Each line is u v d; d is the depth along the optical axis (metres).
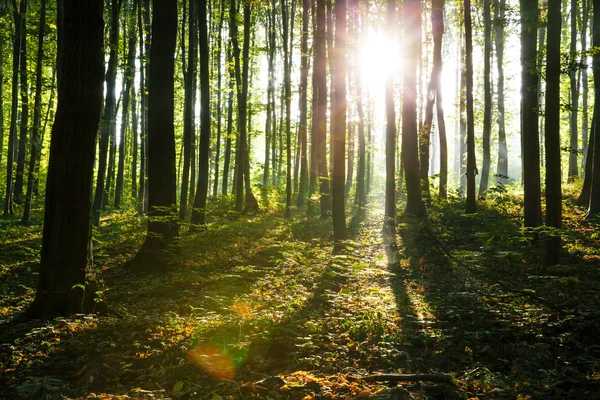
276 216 23.42
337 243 14.54
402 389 5.12
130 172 44.06
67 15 8.39
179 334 7.22
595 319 7.10
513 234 10.60
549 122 10.70
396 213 19.95
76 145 8.48
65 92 8.46
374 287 10.08
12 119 24.75
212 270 12.43
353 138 32.22
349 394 5.20
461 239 14.86
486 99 23.23
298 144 27.03
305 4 23.83
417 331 7.24
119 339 7.04
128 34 30.09
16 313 8.98
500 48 28.34
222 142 41.47
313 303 8.97
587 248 12.20
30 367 6.18
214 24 30.73
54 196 8.48
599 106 15.55
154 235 13.59
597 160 15.54
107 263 14.37
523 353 6.28
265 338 6.60
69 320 7.92
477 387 5.36
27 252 16.20
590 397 4.87
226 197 29.23
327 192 21.50
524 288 9.36
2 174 34.22
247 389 5.34
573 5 24.53
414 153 19.28
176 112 35.53
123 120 31.69
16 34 23.70
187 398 5.28
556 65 10.72
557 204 10.63
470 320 7.82
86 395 5.39
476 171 17.58
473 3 26.00
